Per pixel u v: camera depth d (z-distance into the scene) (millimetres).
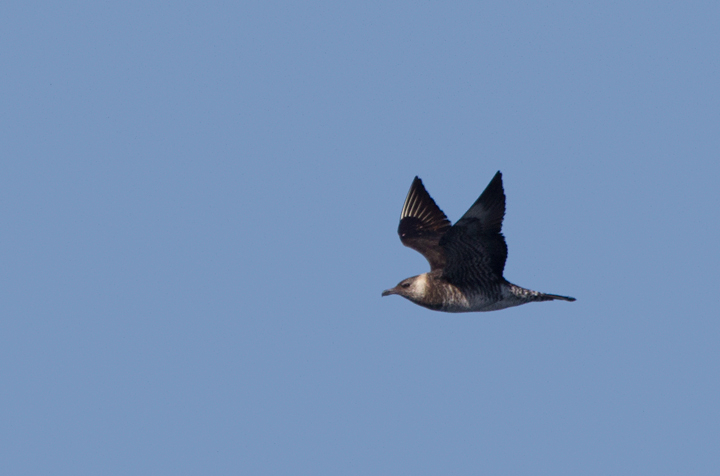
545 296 18312
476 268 17906
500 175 16859
